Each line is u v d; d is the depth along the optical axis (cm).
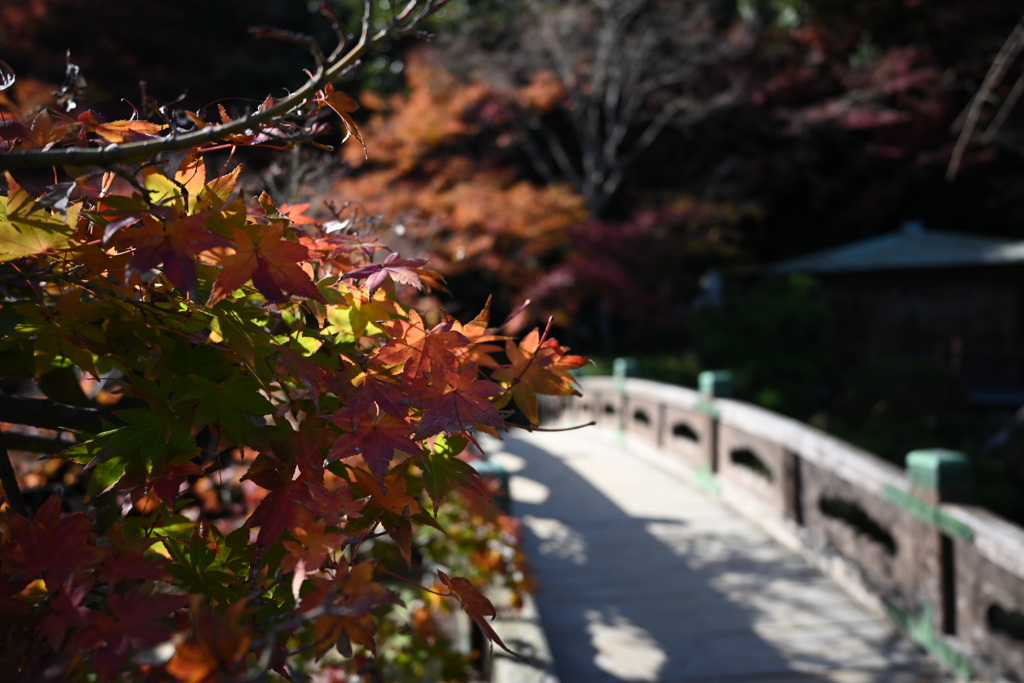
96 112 76
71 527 65
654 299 1306
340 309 89
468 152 1349
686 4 1491
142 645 55
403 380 75
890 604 334
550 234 1112
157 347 83
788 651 309
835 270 1381
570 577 392
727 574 396
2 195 71
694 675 290
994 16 1384
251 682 50
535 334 85
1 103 80
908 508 322
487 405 73
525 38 1354
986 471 776
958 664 289
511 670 233
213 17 1378
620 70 1395
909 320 1336
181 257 63
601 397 919
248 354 75
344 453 69
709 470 572
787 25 1695
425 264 82
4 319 76
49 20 907
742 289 1537
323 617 57
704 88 1492
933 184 1686
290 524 69
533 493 560
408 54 1366
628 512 511
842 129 1538
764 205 1612
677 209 1339
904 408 987
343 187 736
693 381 1204
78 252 71
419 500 83
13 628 63
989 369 1269
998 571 274
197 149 74
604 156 1518
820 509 416
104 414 88
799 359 1188
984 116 1038
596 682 284
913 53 1449
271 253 69
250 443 74
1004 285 1269
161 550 85
